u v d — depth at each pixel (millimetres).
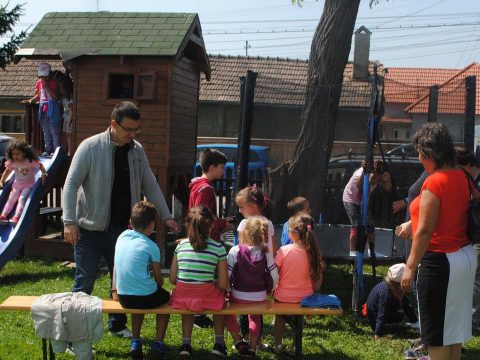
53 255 9266
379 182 7117
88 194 4934
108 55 8789
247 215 5195
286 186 7426
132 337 4926
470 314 3902
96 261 5043
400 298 5543
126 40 8992
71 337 4309
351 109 7336
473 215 3768
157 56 8734
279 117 7430
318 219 7453
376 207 7391
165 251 8758
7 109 27203
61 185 10469
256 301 4781
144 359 4863
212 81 28078
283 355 5039
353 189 6805
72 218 4797
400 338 5637
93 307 4363
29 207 8047
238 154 6824
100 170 4887
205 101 27047
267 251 4812
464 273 3803
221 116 27609
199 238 4594
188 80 9719
